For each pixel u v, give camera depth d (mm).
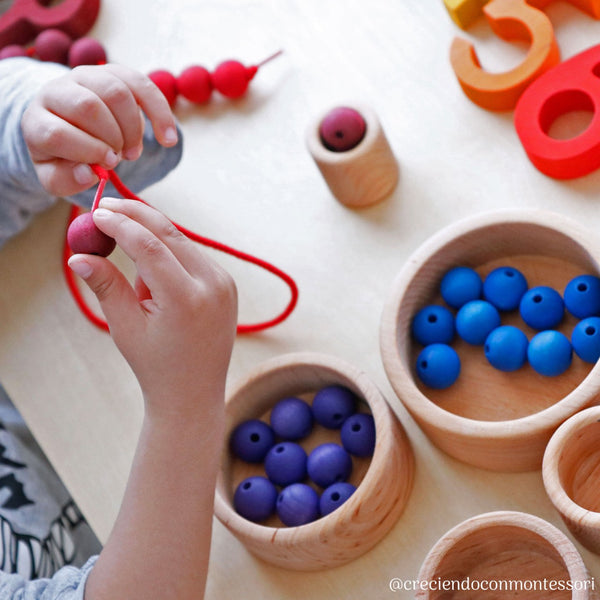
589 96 743
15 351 857
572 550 552
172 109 917
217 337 582
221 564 708
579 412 587
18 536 853
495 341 673
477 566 636
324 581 686
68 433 808
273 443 727
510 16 799
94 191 837
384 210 805
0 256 906
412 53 861
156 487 603
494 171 784
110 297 568
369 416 695
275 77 903
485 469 685
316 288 793
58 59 967
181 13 976
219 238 841
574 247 682
